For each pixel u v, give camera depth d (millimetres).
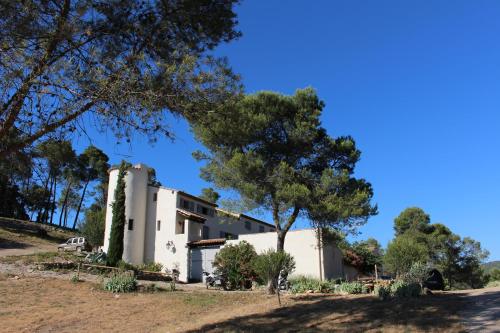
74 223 71625
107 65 10570
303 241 34188
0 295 21797
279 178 24062
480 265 56281
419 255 24234
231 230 48312
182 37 11875
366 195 24078
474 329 11250
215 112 11766
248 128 22531
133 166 43062
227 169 24781
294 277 31906
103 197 73250
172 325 17203
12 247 44906
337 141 26312
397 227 61500
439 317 13445
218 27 12117
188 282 38281
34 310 19516
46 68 10125
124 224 38406
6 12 9648
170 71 10812
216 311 19922
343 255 37031
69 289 24328
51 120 10562
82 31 10531
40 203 64438
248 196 24234
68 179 66438
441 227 59625
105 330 16469
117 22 10945
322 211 23875
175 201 42125
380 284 22469
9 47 9836
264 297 22844
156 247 41562
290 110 25297
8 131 10406
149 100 10633
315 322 14773
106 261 33406
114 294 23953
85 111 10750
